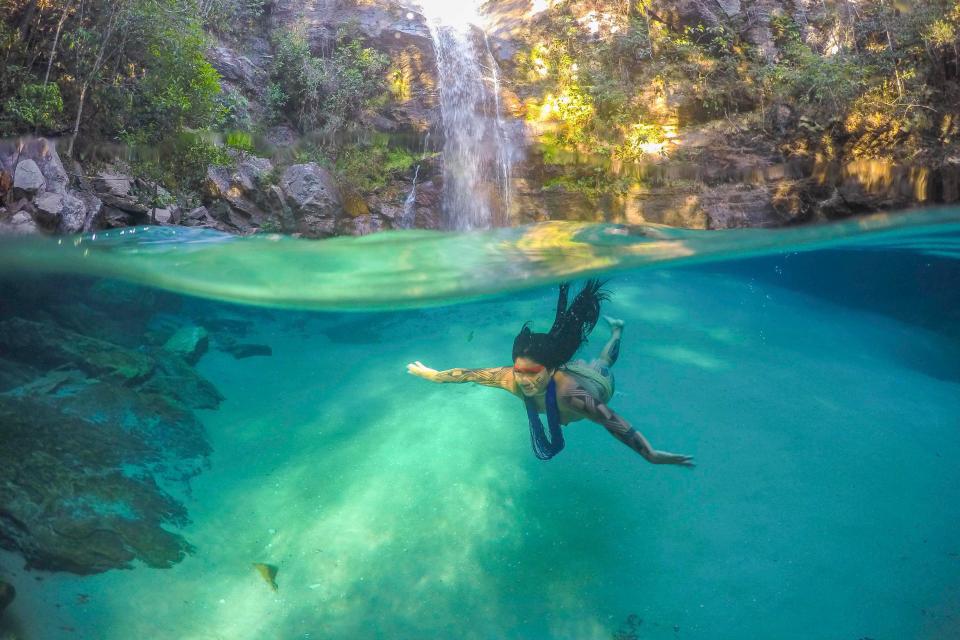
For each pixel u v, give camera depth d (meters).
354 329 10.16
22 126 9.09
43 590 4.58
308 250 8.60
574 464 6.50
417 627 4.75
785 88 13.79
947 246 13.00
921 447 6.86
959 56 13.27
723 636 4.70
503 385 4.74
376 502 5.93
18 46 9.26
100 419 6.29
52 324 7.57
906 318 12.70
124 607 4.61
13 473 5.22
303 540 5.48
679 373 8.38
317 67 13.55
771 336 10.05
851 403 7.81
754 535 5.63
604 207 13.34
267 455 6.60
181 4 10.99
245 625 4.66
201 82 11.06
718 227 13.00
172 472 6.07
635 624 4.81
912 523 5.73
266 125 13.01
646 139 13.70
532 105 14.24
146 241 8.79
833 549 5.46
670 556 5.43
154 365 7.60
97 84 10.05
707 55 14.68
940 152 12.92
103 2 9.94
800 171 13.51
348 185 12.48
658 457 4.10
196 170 11.04
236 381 8.20
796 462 6.56
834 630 4.72
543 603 4.98
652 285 12.19
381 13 14.75
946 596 4.95
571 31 14.90
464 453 6.64
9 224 7.87
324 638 4.61
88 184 9.55
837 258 13.88
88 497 5.34
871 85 13.66
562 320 4.49
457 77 14.16
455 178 13.35
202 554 5.24
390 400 7.68
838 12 14.55
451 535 5.59
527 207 13.42
